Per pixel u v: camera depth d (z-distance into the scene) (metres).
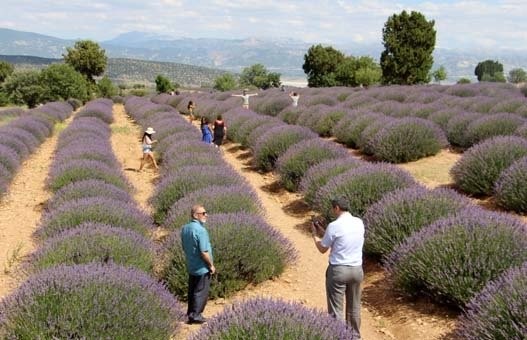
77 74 64.38
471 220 7.12
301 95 34.84
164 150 19.77
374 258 8.88
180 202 10.24
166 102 49.75
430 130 16.00
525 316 4.87
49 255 7.41
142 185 16.42
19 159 19.02
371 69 66.88
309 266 8.93
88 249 7.30
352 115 20.78
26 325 4.71
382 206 8.85
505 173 10.68
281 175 14.55
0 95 64.69
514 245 6.54
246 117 24.22
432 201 8.58
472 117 17.31
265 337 4.28
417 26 50.81
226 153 21.77
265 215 10.84
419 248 7.03
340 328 4.55
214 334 4.42
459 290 6.25
